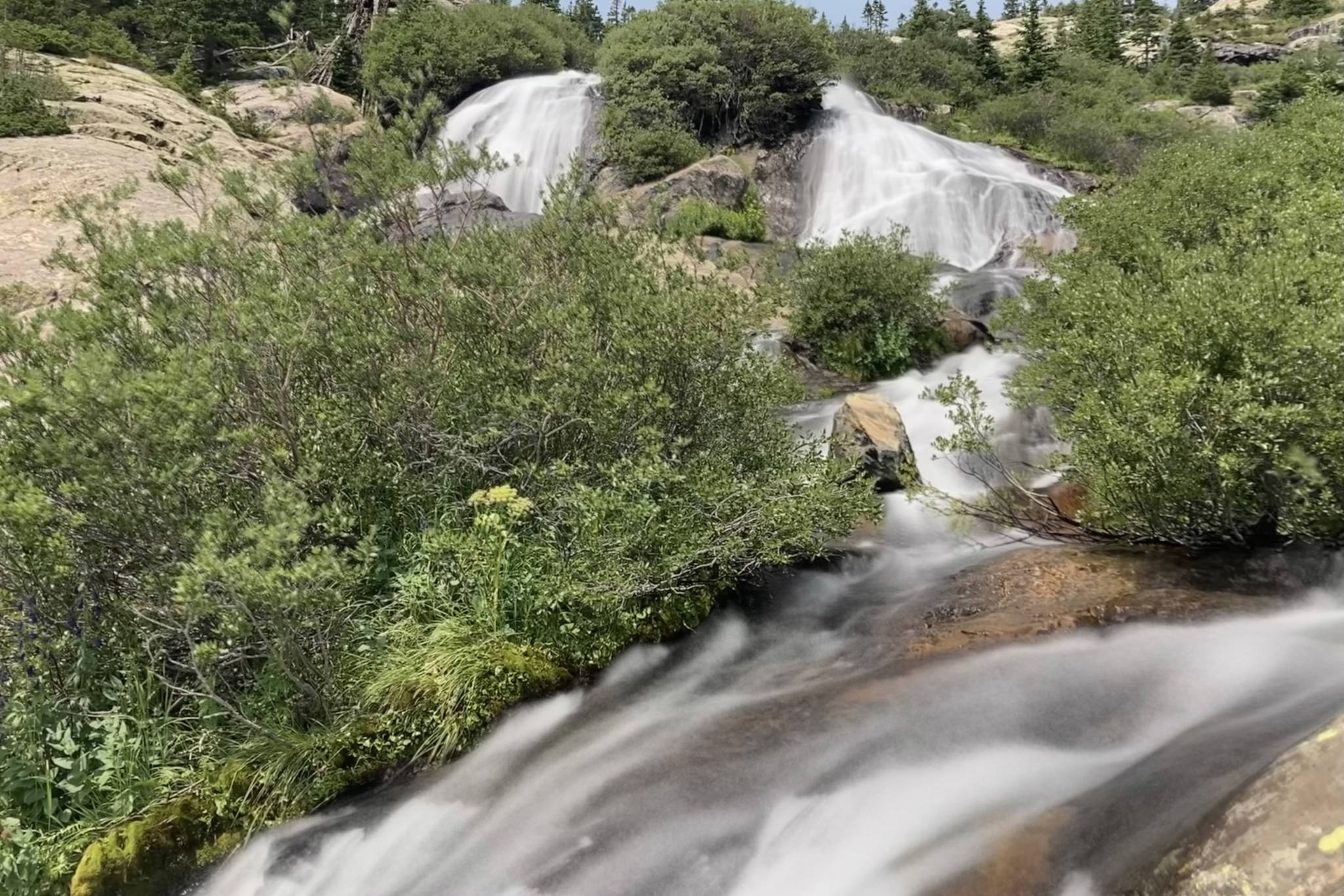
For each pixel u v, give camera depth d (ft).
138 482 14.34
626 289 20.67
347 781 14.76
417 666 16.10
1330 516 17.69
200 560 13.23
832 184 84.17
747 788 13.39
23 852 13.06
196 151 23.94
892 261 42.98
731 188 78.84
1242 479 18.07
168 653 15.80
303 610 14.42
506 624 17.35
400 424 18.79
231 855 13.76
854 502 19.88
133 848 13.24
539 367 20.11
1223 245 27.04
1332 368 16.99
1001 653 16.20
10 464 14.30
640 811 13.25
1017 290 49.70
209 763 14.73
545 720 16.20
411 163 21.08
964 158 89.45
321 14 116.16
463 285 20.17
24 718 13.88
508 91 99.66
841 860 11.69
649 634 18.19
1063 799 11.82
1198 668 14.84
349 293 19.26
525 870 12.63
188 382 14.66
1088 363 22.52
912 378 40.50
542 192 22.76
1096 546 21.13
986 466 29.50
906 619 18.61
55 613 14.75
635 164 83.56
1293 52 210.38
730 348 20.86
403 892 12.91
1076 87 127.24
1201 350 18.75
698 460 19.81
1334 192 26.18
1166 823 10.21
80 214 21.13
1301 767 9.11
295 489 16.11
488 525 17.25
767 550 18.67
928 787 12.75
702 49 89.04
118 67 87.56
